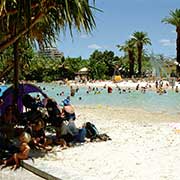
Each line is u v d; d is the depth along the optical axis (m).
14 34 10.35
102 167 8.96
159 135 13.42
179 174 8.34
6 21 10.46
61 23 10.66
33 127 11.06
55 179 8.00
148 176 8.20
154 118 20.36
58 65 96.06
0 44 10.43
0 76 15.32
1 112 14.16
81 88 65.12
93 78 98.75
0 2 8.98
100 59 110.38
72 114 12.45
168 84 61.72
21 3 9.34
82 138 11.94
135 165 9.15
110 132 14.20
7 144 10.14
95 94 49.22
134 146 11.41
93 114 22.20
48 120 12.09
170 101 36.47
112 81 80.56
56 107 12.22
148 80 74.81
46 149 10.68
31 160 9.42
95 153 10.46
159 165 9.13
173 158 9.84
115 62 108.38
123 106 30.58
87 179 7.87
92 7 9.96
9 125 11.62
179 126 16.02
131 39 95.31
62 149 10.89
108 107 29.16
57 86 74.31
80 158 9.86
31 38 12.46
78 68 102.56
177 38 73.19
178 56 73.44
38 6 10.12
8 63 15.36
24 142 9.48
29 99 13.66
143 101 36.81
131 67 98.19
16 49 14.04
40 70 85.75
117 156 10.09
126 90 56.69
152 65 87.94
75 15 9.72
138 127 15.75
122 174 8.36
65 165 9.11
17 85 14.22
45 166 8.85
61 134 11.42
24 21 9.62
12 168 9.11
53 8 10.53
